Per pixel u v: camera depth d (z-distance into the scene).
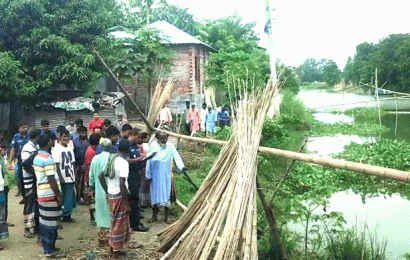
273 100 5.91
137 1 34.25
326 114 39.34
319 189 6.25
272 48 20.39
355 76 83.06
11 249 5.98
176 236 5.52
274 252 5.73
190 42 21.47
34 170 5.69
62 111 16.17
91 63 14.75
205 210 4.93
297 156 4.71
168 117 15.84
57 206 5.65
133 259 5.51
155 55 19.05
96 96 17.38
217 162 5.50
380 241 6.65
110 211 5.67
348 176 11.41
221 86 21.73
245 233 4.28
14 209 8.18
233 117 5.86
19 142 8.95
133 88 21.30
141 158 6.58
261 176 10.35
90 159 7.64
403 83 55.38
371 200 9.58
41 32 14.25
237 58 23.09
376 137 21.17
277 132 10.84
